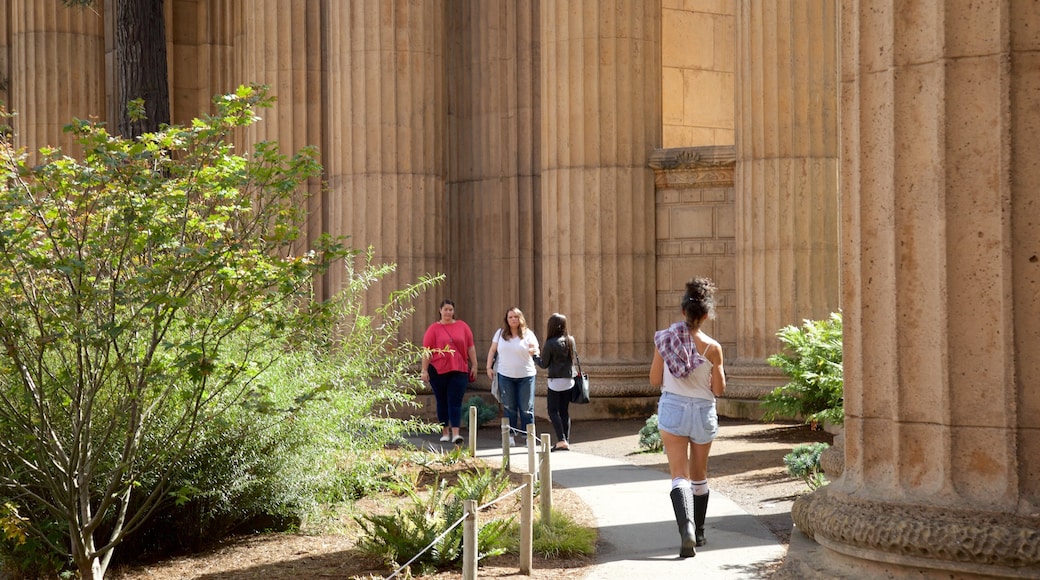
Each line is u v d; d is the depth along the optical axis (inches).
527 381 565.6
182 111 1140.5
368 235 758.5
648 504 381.1
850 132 173.5
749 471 449.4
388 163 761.0
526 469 471.2
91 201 283.0
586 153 713.6
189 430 301.7
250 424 343.9
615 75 711.1
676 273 712.4
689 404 297.3
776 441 539.5
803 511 270.5
